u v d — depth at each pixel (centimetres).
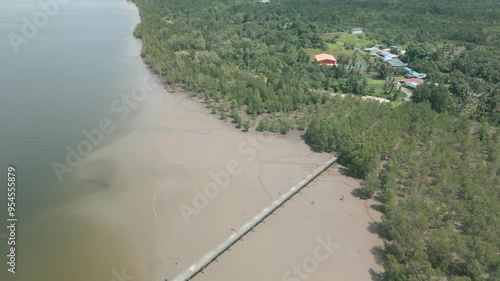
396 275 6294
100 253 6562
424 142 10688
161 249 6738
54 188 8019
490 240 6975
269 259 6775
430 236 7000
